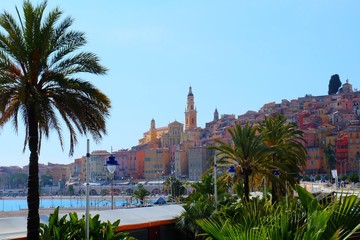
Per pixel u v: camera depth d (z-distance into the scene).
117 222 22.58
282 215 6.46
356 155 177.12
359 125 184.75
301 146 40.62
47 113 20.16
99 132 21.80
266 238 6.09
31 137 20.23
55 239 20.27
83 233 21.06
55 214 21.53
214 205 28.33
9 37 20.09
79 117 20.36
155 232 27.72
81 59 20.95
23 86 18.78
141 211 30.06
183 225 26.70
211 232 6.84
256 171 33.22
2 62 19.45
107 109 21.69
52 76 20.33
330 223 6.19
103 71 21.38
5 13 19.92
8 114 20.78
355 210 6.33
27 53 19.69
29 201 19.94
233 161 35.00
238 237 6.18
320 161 185.12
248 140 32.59
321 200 7.32
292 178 36.69
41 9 20.36
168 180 146.88
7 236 20.81
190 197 34.28
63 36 20.98
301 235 5.95
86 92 20.69
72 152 22.08
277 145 37.53
